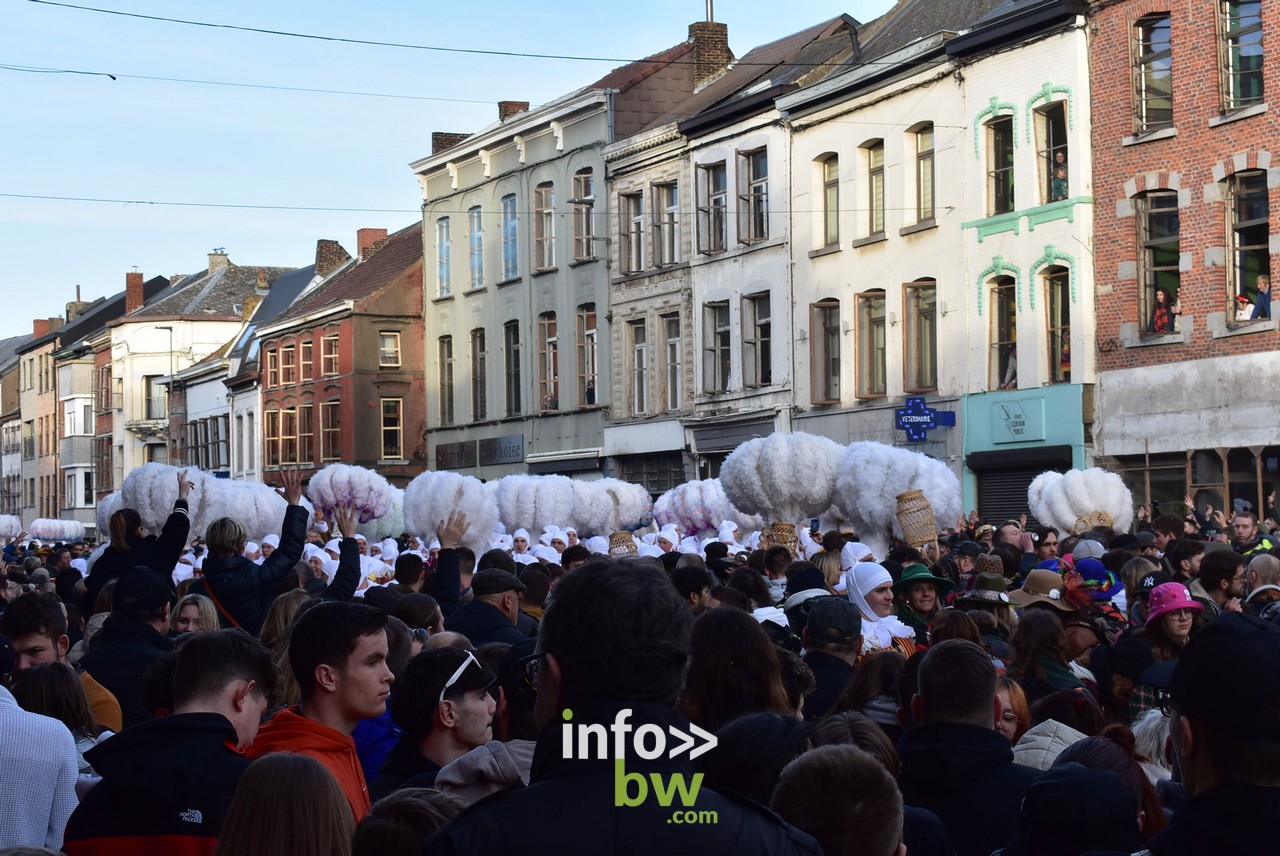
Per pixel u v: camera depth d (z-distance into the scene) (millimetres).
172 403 75375
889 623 8867
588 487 25703
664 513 24344
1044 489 20688
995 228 30109
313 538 21453
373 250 63281
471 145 48656
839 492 18219
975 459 30328
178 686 4973
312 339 57906
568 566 13078
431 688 5332
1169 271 27188
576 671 3039
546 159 45469
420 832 3885
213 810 4633
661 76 43281
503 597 8297
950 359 31297
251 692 5004
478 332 49844
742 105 36938
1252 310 25812
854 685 6504
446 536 9438
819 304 35000
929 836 4641
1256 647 3154
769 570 12219
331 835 3918
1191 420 26375
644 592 3068
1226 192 26062
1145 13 27094
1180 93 26672
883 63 32531
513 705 4941
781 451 18453
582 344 44344
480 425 49281
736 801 3031
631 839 2889
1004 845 4949
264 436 62406
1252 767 3133
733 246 37781
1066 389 28500
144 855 4582
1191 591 9727
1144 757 5336
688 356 39625
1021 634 7324
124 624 7523
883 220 33375
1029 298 29375
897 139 32688
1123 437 27625
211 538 9453
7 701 5402
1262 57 25469
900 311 32625
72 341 94500
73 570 16891
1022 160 29531
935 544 16109
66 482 91312
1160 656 7875
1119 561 11852
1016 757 5770
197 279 88188
